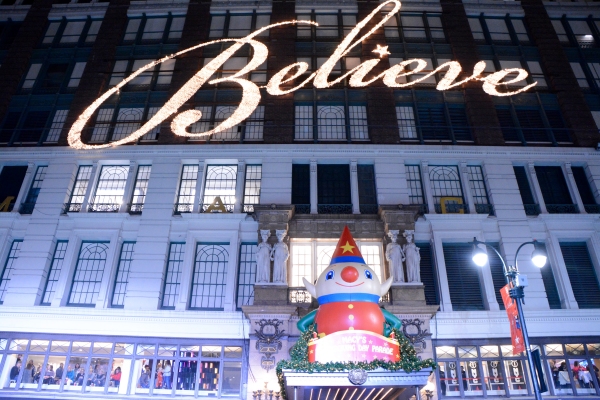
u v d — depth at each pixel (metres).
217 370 23.22
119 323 23.83
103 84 32.34
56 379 23.39
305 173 28.47
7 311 24.14
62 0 36.97
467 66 32.44
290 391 16.48
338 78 31.78
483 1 35.75
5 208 28.02
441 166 28.91
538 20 35.12
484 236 26.33
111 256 25.94
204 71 31.69
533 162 28.89
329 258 25.52
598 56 34.28
